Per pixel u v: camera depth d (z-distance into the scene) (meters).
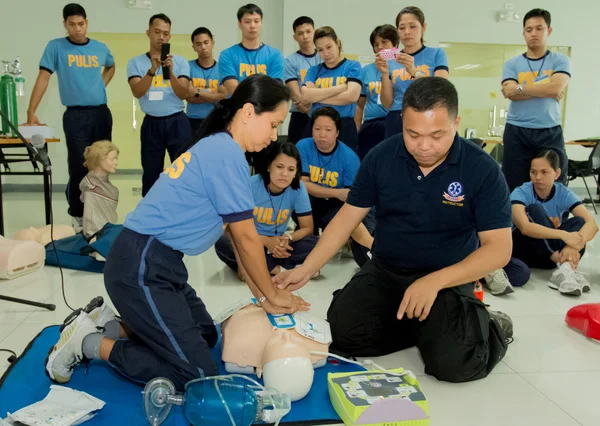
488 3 7.27
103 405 1.46
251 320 1.68
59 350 1.55
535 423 1.46
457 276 1.62
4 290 2.62
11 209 5.31
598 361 1.88
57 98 6.94
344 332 1.83
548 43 7.45
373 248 2.02
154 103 4.14
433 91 1.43
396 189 1.74
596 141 6.18
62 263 3.06
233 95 1.53
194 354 1.50
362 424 1.36
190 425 1.40
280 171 2.74
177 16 6.98
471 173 1.65
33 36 6.78
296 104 3.74
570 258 2.95
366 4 7.03
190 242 1.53
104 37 7.02
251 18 3.56
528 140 3.66
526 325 2.24
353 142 3.71
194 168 1.49
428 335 1.71
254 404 1.37
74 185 4.20
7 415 1.37
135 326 1.50
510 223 1.67
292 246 2.96
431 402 1.58
